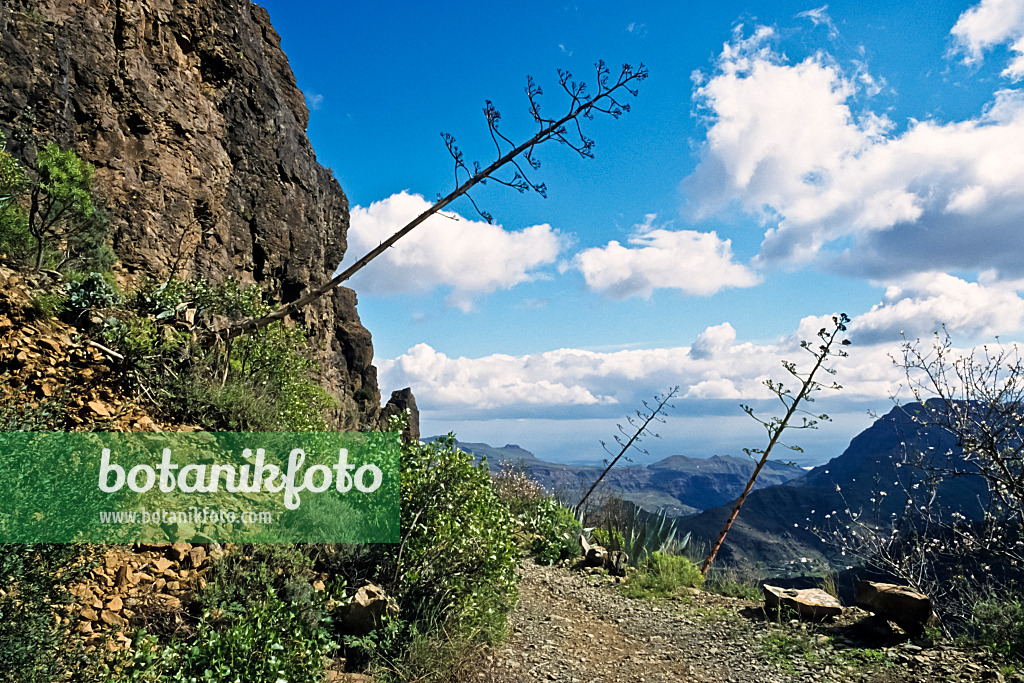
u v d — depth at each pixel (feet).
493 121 30.55
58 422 19.85
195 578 15.42
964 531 23.08
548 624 22.40
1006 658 18.08
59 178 32.37
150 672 11.46
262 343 37.37
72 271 33.55
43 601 10.25
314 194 77.41
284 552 16.84
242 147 65.87
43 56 44.60
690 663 19.84
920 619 20.81
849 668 18.54
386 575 19.03
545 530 36.58
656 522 42.14
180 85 58.90
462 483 21.04
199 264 58.08
